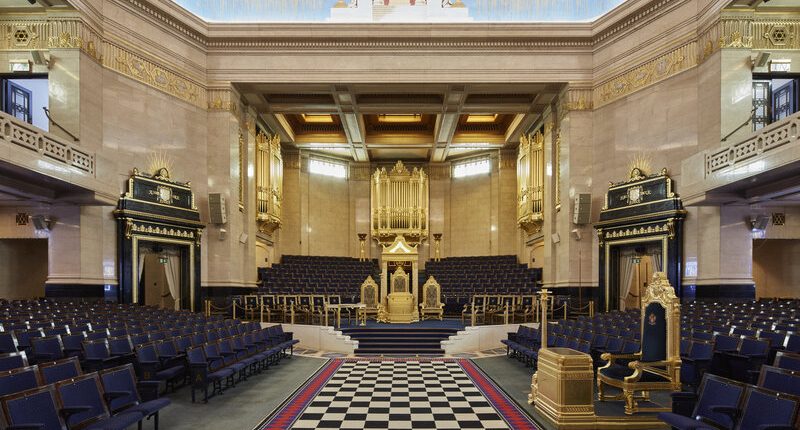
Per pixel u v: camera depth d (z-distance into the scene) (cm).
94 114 1293
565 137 1644
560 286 1662
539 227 2002
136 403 557
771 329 806
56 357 685
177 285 1540
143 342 820
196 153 1591
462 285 2019
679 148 1344
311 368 1058
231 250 1611
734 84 1222
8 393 436
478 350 1369
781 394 404
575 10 1722
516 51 1617
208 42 1617
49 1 1207
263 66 1622
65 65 1237
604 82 1577
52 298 1227
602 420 596
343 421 646
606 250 1555
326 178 2477
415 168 2406
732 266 1230
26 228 1247
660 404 657
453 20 1667
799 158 843
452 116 1930
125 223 1348
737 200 1163
